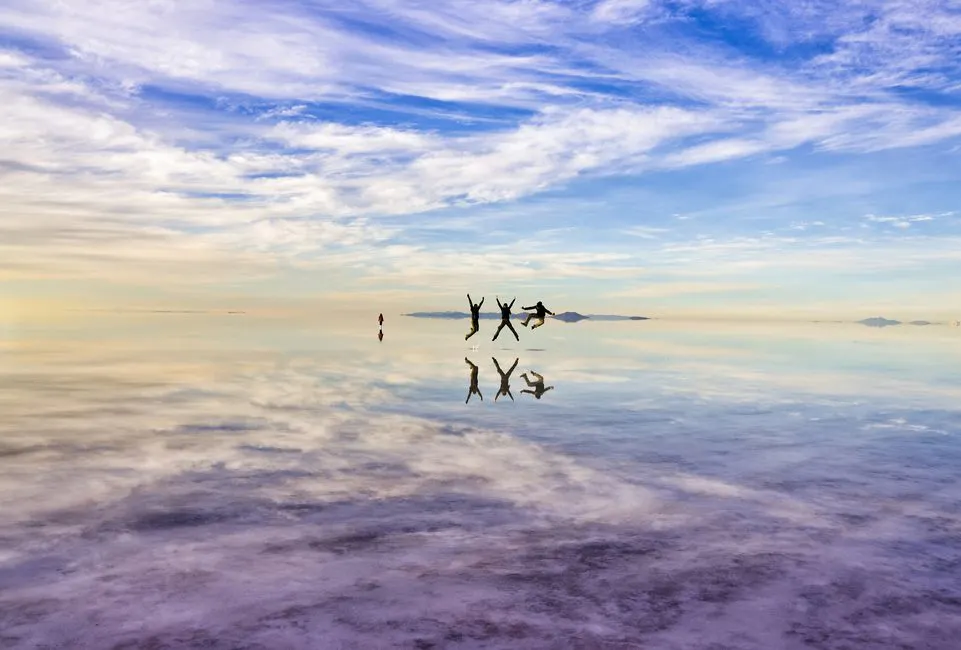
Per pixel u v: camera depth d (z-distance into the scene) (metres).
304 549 6.40
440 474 9.19
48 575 5.69
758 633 4.85
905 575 5.88
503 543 6.62
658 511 7.67
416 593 5.46
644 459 10.13
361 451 10.52
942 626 4.96
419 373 21.88
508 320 28.73
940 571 5.96
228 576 5.74
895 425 12.98
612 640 4.73
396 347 35.59
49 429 11.84
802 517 7.46
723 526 7.16
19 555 6.11
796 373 22.92
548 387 18.50
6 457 9.73
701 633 4.84
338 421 13.05
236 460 9.82
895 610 5.21
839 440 11.57
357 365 24.58
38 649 4.50
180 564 5.98
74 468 9.19
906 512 7.64
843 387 18.94
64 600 5.23
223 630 4.80
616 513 7.59
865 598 5.41
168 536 6.68
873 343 47.50
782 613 5.16
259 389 17.59
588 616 5.09
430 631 4.83
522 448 10.82
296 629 4.83
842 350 37.38
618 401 15.92
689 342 45.66
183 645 4.58
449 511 7.62
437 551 6.40
